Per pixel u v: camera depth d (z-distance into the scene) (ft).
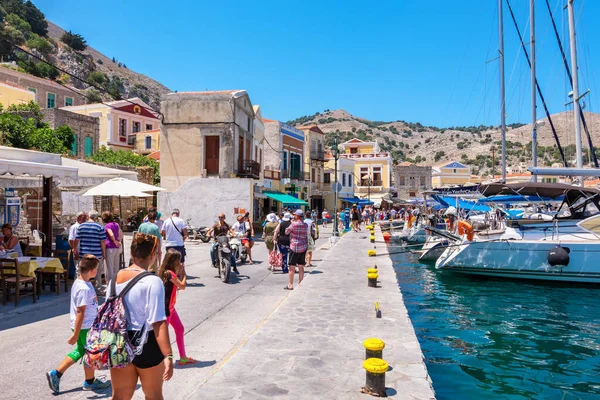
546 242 49.83
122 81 476.54
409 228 106.42
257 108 118.21
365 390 14.87
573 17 78.59
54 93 172.55
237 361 17.80
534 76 94.12
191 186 89.04
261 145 123.65
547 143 508.53
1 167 29.94
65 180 47.09
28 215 71.92
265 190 123.34
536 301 41.50
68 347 20.66
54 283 33.53
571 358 25.03
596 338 29.01
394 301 29.50
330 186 200.34
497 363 24.14
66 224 81.35
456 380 21.61
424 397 14.47
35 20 388.37
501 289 47.62
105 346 9.84
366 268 46.11
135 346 10.14
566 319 34.40
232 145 93.25
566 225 53.42
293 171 160.15
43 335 22.50
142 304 10.30
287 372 16.62
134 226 91.97
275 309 27.17
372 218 168.35
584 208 54.24
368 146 246.47
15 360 18.88
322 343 20.24
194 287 37.27
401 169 239.91
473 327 31.94
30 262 29.76
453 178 261.03
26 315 26.58
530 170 52.95
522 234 55.31
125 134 178.09
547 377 22.11
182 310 28.86
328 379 15.96
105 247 31.04
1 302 29.50
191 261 53.78
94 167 46.83
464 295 44.42
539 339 28.81
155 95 544.21
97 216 31.48
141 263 10.98
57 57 378.12
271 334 21.68
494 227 78.54
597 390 20.43
